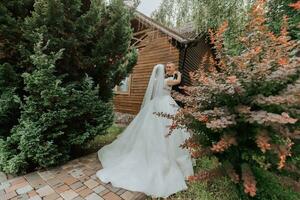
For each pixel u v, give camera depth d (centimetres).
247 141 194
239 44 314
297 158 187
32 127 275
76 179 265
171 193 228
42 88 276
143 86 758
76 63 334
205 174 193
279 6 389
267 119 150
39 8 283
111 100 405
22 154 274
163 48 696
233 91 178
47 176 275
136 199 223
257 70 179
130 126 340
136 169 260
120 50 364
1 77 285
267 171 202
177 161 269
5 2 282
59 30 299
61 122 296
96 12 329
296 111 169
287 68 171
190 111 206
